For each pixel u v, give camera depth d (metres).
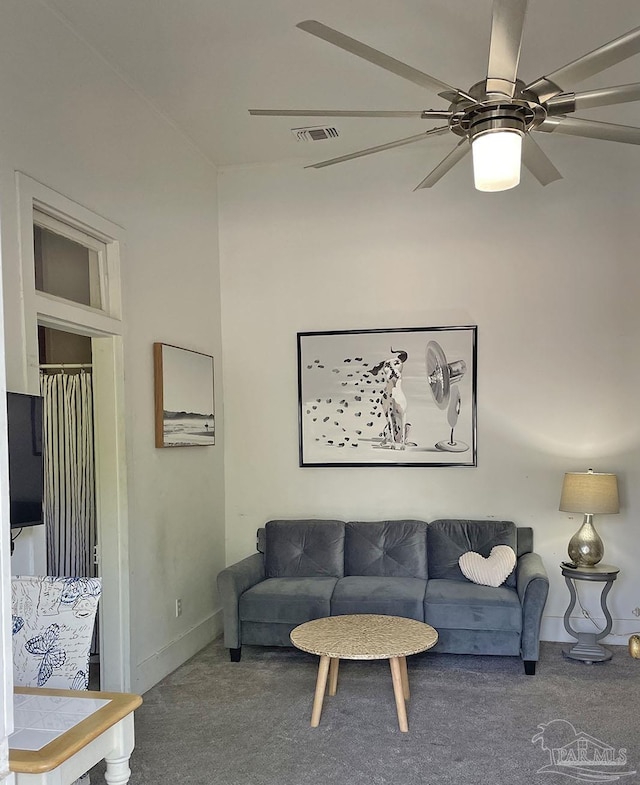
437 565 4.89
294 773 3.00
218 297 5.56
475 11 3.43
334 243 5.45
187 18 3.46
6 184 2.99
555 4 3.37
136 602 4.01
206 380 5.15
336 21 3.51
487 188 2.71
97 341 3.91
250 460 5.54
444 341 5.24
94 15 3.42
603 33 3.62
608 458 5.00
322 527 5.11
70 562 4.33
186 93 4.28
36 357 3.11
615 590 4.95
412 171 5.32
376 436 5.34
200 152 5.24
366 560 4.97
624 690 3.94
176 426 4.57
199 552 5.00
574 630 4.95
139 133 4.27
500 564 4.62
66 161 3.46
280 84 4.18
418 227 5.31
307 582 4.73
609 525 4.97
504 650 4.25
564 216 5.09
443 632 4.32
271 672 4.34
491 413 5.18
